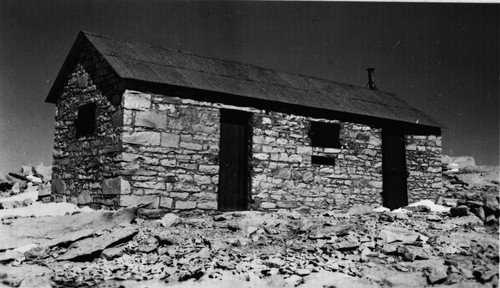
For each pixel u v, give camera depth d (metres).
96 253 6.35
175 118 9.34
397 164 12.52
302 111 11.06
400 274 5.61
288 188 10.56
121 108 8.85
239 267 5.81
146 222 8.15
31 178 14.80
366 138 11.94
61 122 10.75
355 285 5.20
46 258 6.30
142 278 5.47
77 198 9.74
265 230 7.62
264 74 12.37
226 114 10.32
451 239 7.14
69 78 10.79
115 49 9.93
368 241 6.96
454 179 14.71
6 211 8.94
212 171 9.62
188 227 7.90
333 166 11.28
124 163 8.65
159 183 8.96
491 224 8.08
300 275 5.54
